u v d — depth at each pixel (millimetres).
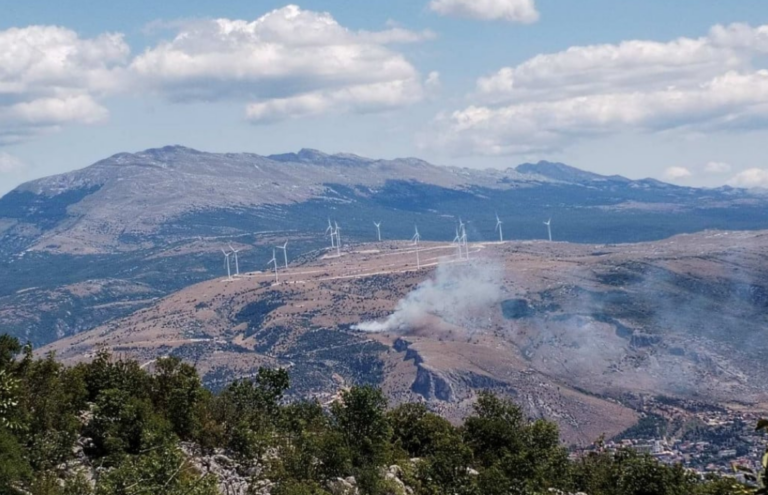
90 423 80625
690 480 107938
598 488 108375
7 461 65188
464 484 93938
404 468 97250
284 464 84312
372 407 99562
